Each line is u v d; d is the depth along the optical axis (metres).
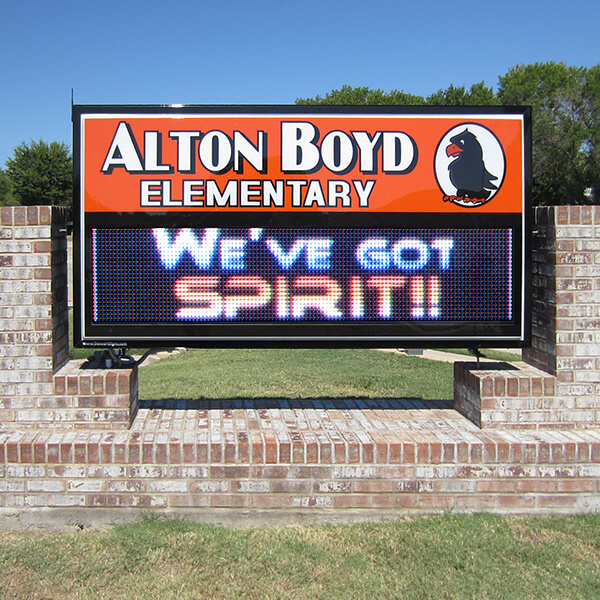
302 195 5.76
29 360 5.54
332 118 5.77
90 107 5.66
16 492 5.25
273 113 5.74
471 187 5.83
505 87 66.38
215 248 5.73
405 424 5.94
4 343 5.52
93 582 4.37
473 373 5.93
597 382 5.77
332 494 5.34
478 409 5.81
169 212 5.71
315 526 5.28
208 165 5.72
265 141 5.74
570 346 5.74
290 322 5.77
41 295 5.52
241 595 4.25
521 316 5.88
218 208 5.73
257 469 5.31
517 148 5.85
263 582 4.39
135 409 6.00
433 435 5.58
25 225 5.50
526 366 6.24
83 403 5.57
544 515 5.41
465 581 4.42
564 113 51.06
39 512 5.25
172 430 5.63
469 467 5.39
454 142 5.82
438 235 5.84
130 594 4.24
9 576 4.43
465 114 5.82
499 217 5.85
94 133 5.67
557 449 5.42
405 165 5.80
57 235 5.75
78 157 5.66
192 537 4.95
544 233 5.92
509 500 5.41
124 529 5.05
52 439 5.33
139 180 5.70
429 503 5.39
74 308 5.70
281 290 5.77
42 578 4.40
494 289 5.87
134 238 5.70
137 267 5.71
